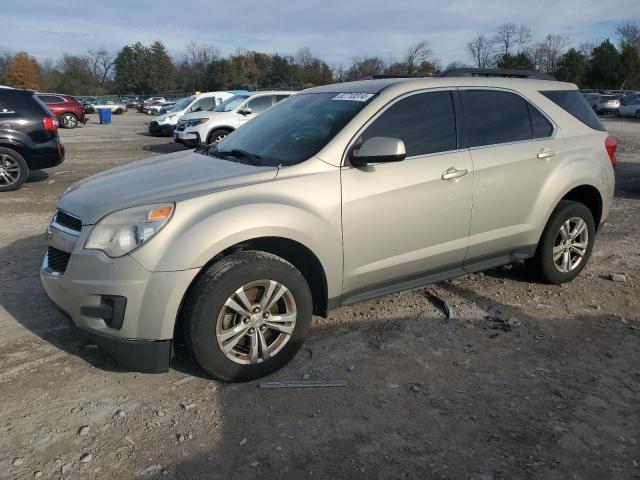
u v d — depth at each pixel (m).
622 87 62.25
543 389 3.25
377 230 3.66
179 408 3.06
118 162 13.89
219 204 3.13
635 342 3.86
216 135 15.05
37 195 9.23
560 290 4.80
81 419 2.96
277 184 3.33
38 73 94.75
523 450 2.72
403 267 3.87
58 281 3.19
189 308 3.06
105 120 34.38
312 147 3.63
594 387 3.28
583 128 4.84
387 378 3.37
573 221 4.79
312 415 3.00
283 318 3.34
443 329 4.02
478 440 2.79
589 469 2.59
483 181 4.11
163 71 94.88
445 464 2.62
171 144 18.89
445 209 3.94
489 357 3.63
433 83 4.08
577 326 4.10
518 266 5.37
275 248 3.46
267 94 15.52
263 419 2.96
